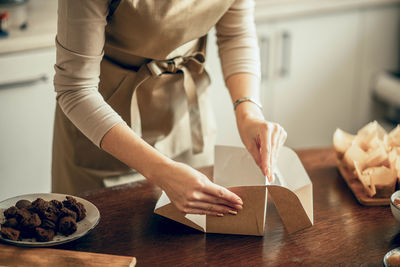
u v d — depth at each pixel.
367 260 1.25
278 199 1.30
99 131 1.34
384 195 1.47
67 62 1.35
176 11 1.50
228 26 1.70
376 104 3.57
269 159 1.39
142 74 1.64
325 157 1.72
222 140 3.14
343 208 1.45
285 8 3.05
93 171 1.83
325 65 3.33
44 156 2.61
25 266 1.19
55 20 2.60
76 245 1.28
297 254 1.26
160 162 1.28
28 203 1.32
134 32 1.52
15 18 2.58
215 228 1.33
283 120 3.38
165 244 1.29
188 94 1.73
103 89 1.70
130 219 1.38
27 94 2.45
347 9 3.23
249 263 1.23
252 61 1.68
